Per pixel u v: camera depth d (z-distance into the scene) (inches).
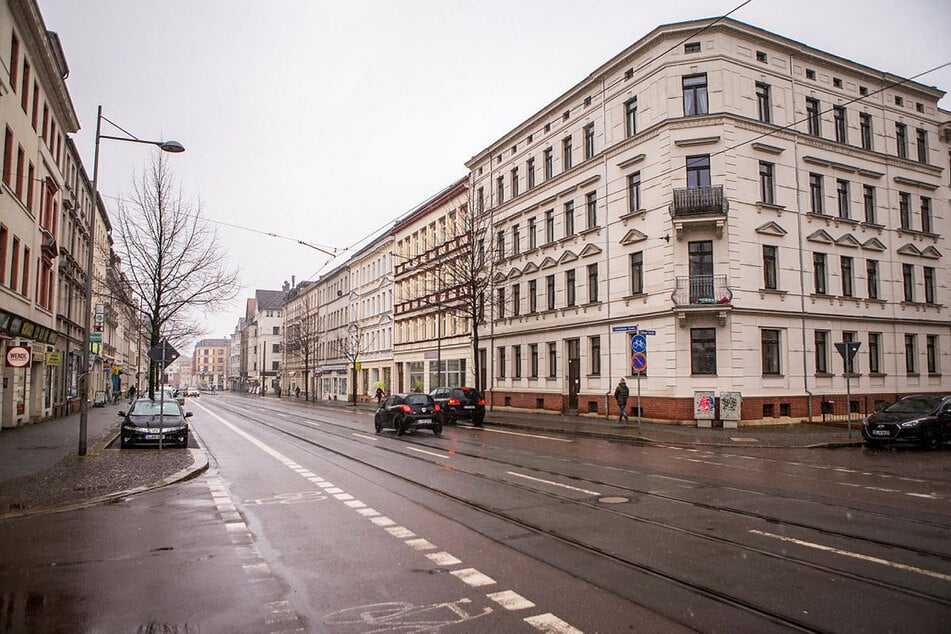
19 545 280.5
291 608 199.6
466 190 1625.2
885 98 1194.6
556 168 1280.8
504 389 1428.4
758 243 981.8
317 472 508.1
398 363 2065.7
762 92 1034.1
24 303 932.6
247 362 5418.3
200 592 215.3
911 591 212.8
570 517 330.3
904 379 1156.5
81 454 592.4
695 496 391.9
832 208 1090.1
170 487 438.6
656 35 1013.8
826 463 571.2
